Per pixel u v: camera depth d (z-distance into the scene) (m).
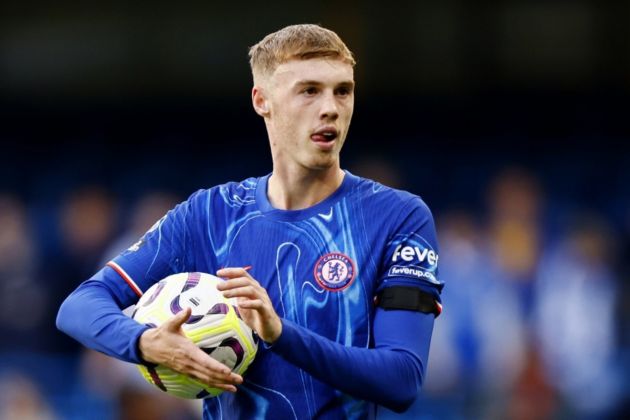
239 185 15.81
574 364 37.28
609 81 60.28
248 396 14.91
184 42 61.88
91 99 63.66
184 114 64.12
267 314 13.33
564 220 51.97
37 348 42.91
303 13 59.69
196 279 14.73
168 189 60.94
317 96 14.68
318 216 15.15
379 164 58.62
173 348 13.70
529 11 59.75
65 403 38.88
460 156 60.56
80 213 46.09
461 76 60.41
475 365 36.69
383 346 14.35
